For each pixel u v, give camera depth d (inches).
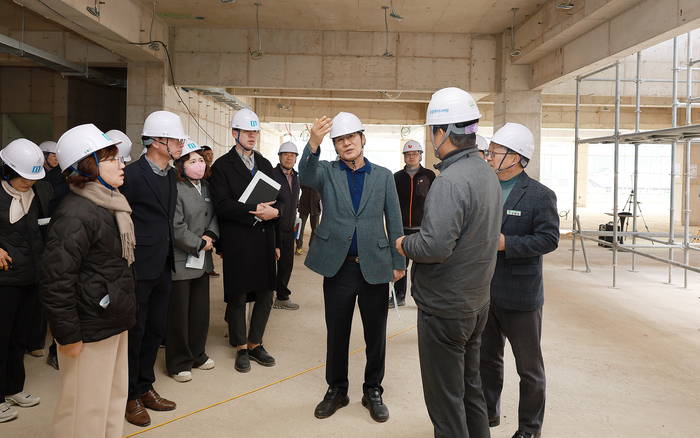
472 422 82.9
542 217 89.8
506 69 368.2
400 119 635.5
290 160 194.9
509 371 136.4
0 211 105.3
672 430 104.8
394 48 372.2
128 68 359.6
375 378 111.4
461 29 365.4
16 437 97.1
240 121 131.9
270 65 369.1
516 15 334.0
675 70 243.8
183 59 368.2
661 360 147.0
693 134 225.0
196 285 131.7
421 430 103.4
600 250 388.2
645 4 241.3
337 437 100.0
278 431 102.0
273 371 134.8
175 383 125.2
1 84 466.3
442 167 79.0
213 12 335.9
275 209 133.3
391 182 109.6
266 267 135.3
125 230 80.8
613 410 113.8
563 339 165.8
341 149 106.3
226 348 152.6
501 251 92.8
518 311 92.9
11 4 331.6
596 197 1400.1
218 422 105.4
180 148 114.0
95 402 78.9
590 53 287.1
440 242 70.9
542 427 105.3
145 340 111.2
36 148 108.9
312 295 225.8
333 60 370.3
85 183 78.5
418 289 79.4
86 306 76.7
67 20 265.6
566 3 268.5
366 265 106.4
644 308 209.5
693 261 333.4
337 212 108.2
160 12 337.7
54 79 467.2
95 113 500.1
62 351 75.2
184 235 121.3
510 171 95.8
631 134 243.6
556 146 1397.6
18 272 105.5
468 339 78.9
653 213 883.4
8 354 110.0
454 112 76.7
